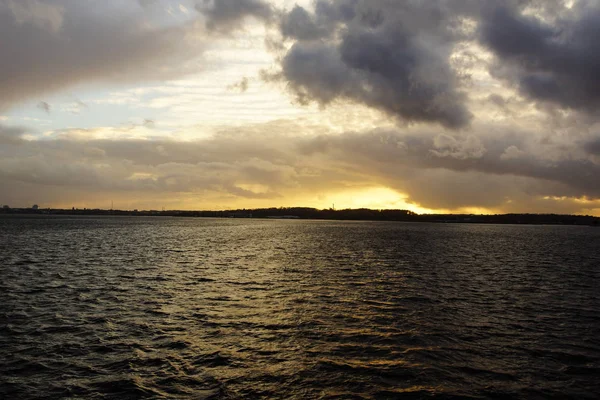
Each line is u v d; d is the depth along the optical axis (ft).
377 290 114.11
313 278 134.10
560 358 62.95
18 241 285.64
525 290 119.55
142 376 54.08
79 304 92.27
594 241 436.76
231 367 57.31
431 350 65.31
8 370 55.42
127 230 491.72
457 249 271.90
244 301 97.71
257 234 448.24
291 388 51.21
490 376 55.88
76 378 53.16
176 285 117.39
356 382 53.21
